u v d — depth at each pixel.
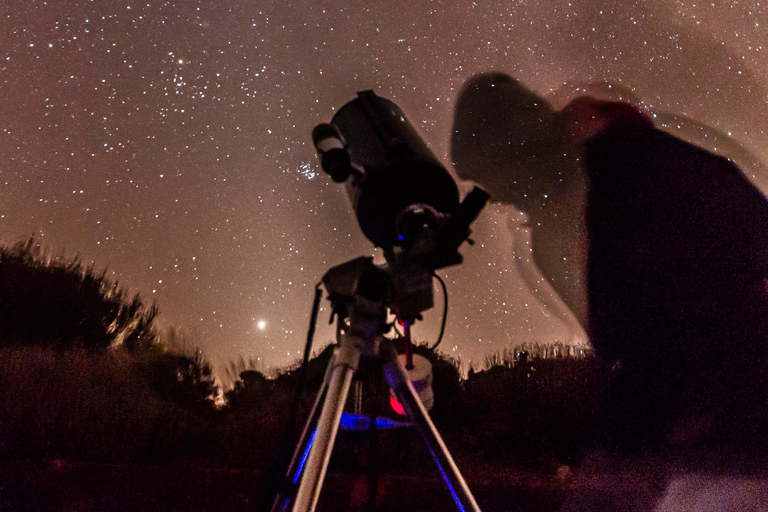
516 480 2.34
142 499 1.79
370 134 1.17
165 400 4.23
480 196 0.85
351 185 1.17
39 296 4.38
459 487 0.91
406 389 1.04
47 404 2.70
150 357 4.99
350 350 1.05
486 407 4.34
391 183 1.05
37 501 1.71
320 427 0.90
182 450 2.95
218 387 5.46
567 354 5.02
